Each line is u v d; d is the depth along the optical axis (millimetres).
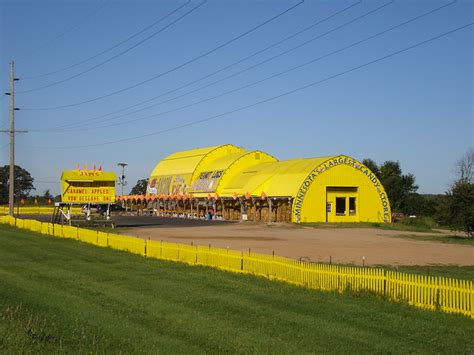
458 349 13844
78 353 13023
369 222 73312
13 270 27062
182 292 20984
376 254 35562
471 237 51500
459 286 17547
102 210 94750
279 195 75500
